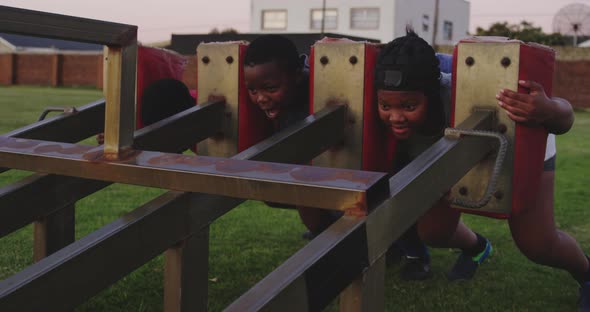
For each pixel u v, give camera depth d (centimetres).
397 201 118
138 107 265
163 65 277
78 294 117
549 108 174
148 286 274
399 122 189
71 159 140
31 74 3356
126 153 139
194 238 152
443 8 3753
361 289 110
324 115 192
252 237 368
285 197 115
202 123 222
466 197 182
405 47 184
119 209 433
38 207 163
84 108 226
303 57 235
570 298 269
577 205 491
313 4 3494
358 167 205
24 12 118
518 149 176
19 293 107
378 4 3347
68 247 119
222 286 275
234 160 129
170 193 138
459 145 150
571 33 3041
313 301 97
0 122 1078
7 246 332
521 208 182
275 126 246
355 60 201
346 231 104
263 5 3619
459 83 181
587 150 920
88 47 5112
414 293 274
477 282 292
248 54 217
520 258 335
